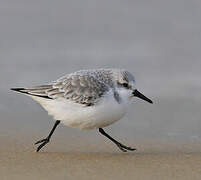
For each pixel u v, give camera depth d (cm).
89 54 2603
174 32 2825
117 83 1509
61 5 3152
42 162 1426
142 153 1545
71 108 1479
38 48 2653
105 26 2914
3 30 2828
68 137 1711
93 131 1788
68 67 2445
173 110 2025
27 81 2288
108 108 1473
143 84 2316
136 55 2598
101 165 1409
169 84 2317
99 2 3175
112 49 2659
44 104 1526
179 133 1772
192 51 2628
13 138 1673
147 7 3098
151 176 1320
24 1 3192
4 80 2298
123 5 3130
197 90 2248
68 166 1393
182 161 1455
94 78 1498
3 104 2056
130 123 1884
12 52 2588
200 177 1317
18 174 1318
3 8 3098
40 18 2995
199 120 1908
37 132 1755
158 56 2578
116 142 1561
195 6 3067
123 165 1410
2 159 1447
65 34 2814
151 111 2017
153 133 1772
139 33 2830
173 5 3094
